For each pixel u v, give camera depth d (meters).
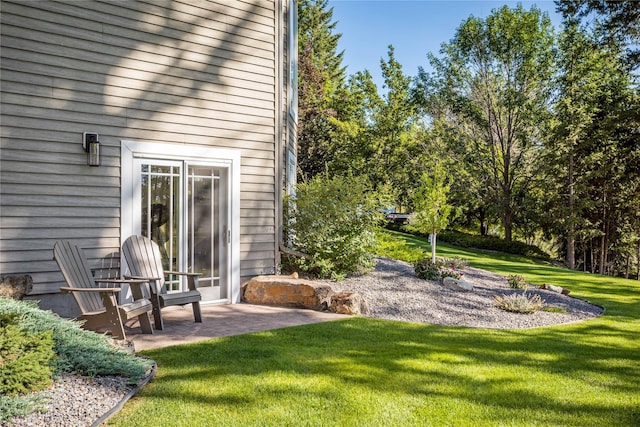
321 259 8.15
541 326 6.42
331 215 8.43
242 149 7.29
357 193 8.66
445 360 4.51
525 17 22.64
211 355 4.42
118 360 3.82
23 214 5.39
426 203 11.22
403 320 6.32
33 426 2.78
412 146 25.80
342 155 25.42
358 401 3.45
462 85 24.38
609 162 22.25
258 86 7.47
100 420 2.96
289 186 9.02
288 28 8.75
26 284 5.31
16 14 5.35
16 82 5.35
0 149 5.25
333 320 6.05
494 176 24.59
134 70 6.22
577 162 22.94
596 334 6.01
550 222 23.66
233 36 7.18
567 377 4.19
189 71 6.72
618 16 15.66
